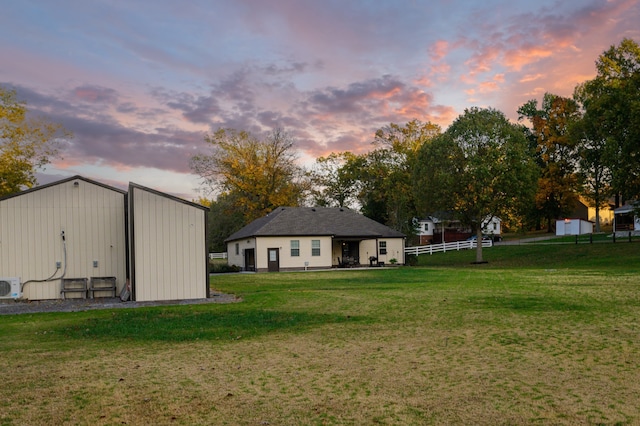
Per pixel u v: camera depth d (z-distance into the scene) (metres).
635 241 48.12
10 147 35.22
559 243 54.38
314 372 8.59
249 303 19.39
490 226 70.31
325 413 6.55
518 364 8.76
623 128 40.72
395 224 67.75
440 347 10.32
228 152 63.22
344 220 52.19
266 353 10.23
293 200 65.62
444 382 7.79
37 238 22.89
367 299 19.44
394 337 11.54
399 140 72.06
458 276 31.16
